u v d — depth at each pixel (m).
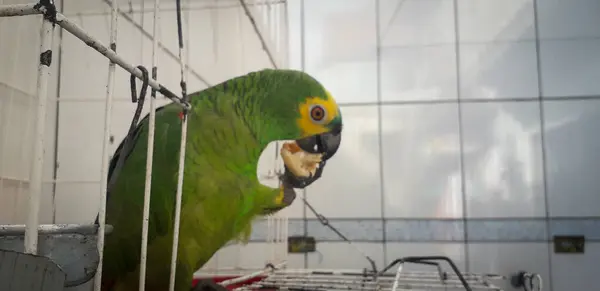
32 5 0.25
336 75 1.24
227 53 1.02
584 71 1.20
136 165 0.54
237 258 1.01
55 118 0.76
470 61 1.22
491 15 1.23
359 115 1.22
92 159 0.76
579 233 1.15
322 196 1.20
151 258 0.54
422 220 1.18
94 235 0.32
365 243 1.18
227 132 0.62
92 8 0.77
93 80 0.77
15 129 0.66
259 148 0.66
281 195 0.70
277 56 1.11
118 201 0.53
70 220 0.72
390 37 1.24
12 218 0.63
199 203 0.57
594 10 1.21
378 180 1.20
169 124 0.58
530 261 1.15
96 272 0.31
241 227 0.63
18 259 0.23
